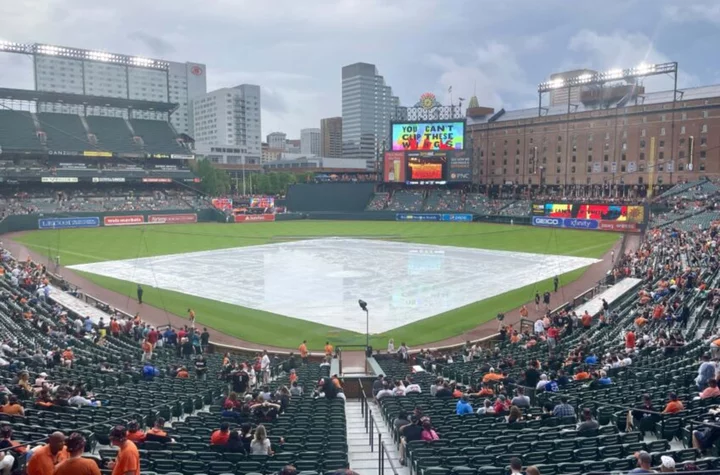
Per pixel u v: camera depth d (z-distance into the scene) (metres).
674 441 14.60
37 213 95.19
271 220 121.94
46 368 23.84
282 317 42.34
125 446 8.59
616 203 93.31
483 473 11.20
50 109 173.50
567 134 129.62
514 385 20.61
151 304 46.34
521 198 123.31
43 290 41.78
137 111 168.75
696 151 110.44
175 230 101.06
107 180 113.56
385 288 52.59
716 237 55.72
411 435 14.51
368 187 130.38
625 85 130.12
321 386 22.50
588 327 35.28
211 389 22.11
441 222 116.75
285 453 12.82
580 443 13.31
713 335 25.52
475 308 44.97
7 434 10.78
